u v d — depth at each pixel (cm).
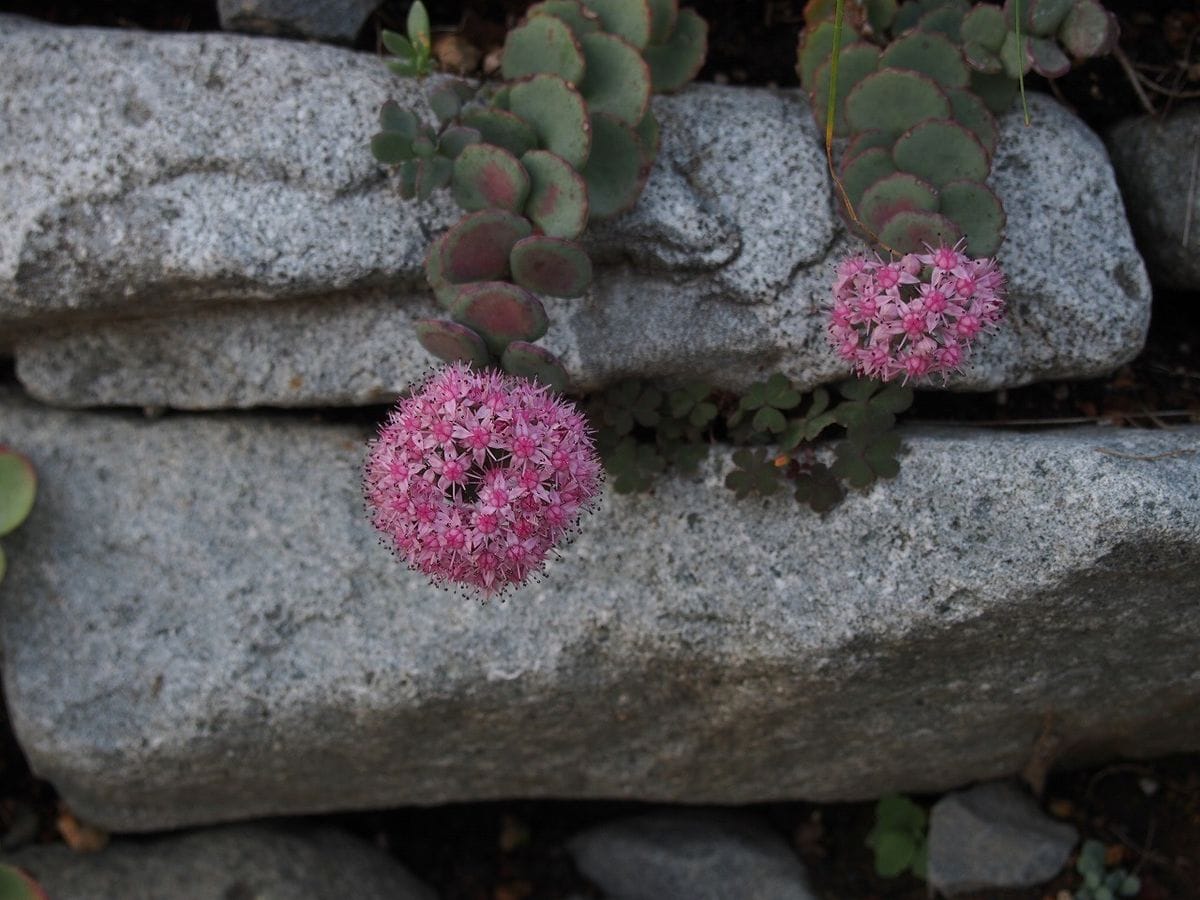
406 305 56
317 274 55
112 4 61
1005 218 53
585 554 56
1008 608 54
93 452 59
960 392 58
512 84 53
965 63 55
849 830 65
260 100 55
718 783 61
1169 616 54
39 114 55
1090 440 54
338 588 58
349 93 56
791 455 56
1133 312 56
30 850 62
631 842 65
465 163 53
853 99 54
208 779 59
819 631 55
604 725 59
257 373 57
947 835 62
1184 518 52
